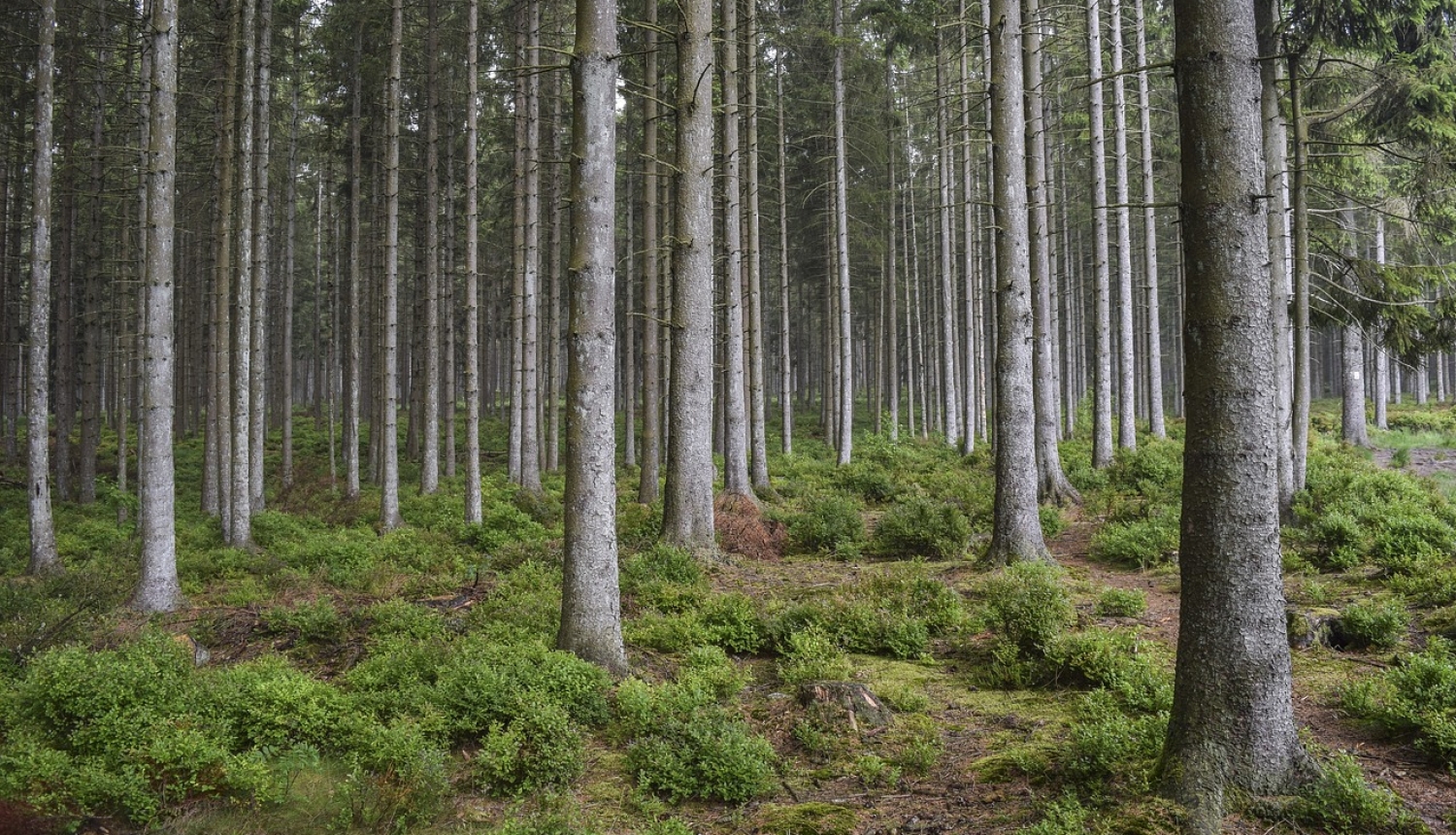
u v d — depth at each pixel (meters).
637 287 33.09
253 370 21.42
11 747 5.60
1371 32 14.28
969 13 24.23
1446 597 9.10
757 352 21.31
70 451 27.83
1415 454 23.36
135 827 5.28
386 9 22.09
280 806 5.67
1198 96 5.16
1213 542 5.14
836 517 15.23
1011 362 12.54
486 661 7.53
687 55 13.59
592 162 8.38
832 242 32.00
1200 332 5.19
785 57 28.98
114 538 18.38
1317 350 52.72
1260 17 14.27
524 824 5.35
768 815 5.74
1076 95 28.86
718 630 9.38
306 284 47.66
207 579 14.30
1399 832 4.66
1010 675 7.88
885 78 28.09
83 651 7.18
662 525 14.09
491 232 35.31
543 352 33.22
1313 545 12.27
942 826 5.36
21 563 16.03
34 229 15.41
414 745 6.26
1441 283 14.96
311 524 19.83
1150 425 25.25
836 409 31.77
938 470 23.19
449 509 19.75
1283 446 13.82
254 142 21.84
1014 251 12.56
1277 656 5.08
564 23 23.52
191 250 33.09
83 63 21.48
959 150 28.23
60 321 24.84
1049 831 4.84
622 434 35.22
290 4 25.05
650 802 5.90
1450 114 14.86
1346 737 6.25
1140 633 8.93
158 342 12.27
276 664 7.96
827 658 8.48
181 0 21.36
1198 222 5.18
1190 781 5.02
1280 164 14.27
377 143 28.38
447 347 26.03
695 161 13.71
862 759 6.38
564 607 8.35
